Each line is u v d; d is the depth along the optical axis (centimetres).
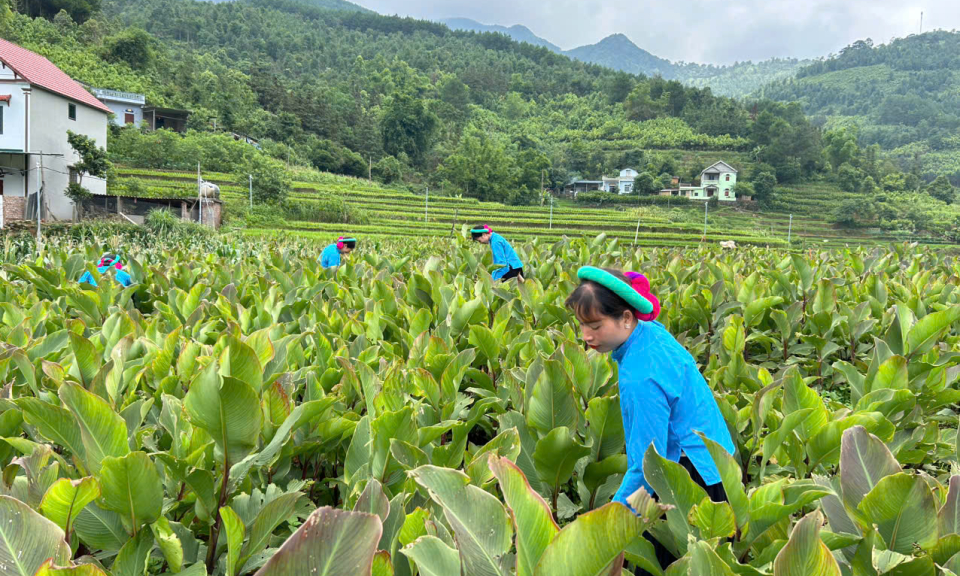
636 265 876
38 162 3008
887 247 1249
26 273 683
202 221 3550
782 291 724
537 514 166
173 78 8381
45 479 226
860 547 215
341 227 4619
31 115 2964
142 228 2634
